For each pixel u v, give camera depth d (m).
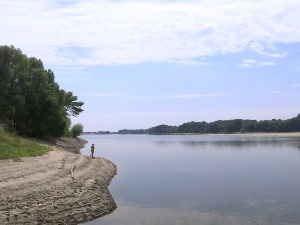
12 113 59.59
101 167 41.56
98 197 24.73
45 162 33.50
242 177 38.84
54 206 20.50
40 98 64.69
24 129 63.72
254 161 57.94
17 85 62.22
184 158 64.88
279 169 46.34
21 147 39.22
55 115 68.50
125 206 24.20
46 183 25.41
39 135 67.69
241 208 23.83
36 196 21.84
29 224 17.20
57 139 81.88
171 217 21.44
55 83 76.94
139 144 136.75
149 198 27.03
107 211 22.28
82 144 107.50
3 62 60.09
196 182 35.16
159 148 103.12
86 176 32.25
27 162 31.83
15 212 18.36
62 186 25.67
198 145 119.25
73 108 99.31
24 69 64.38
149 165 52.00
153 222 20.25
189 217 21.50
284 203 25.38
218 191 30.12
